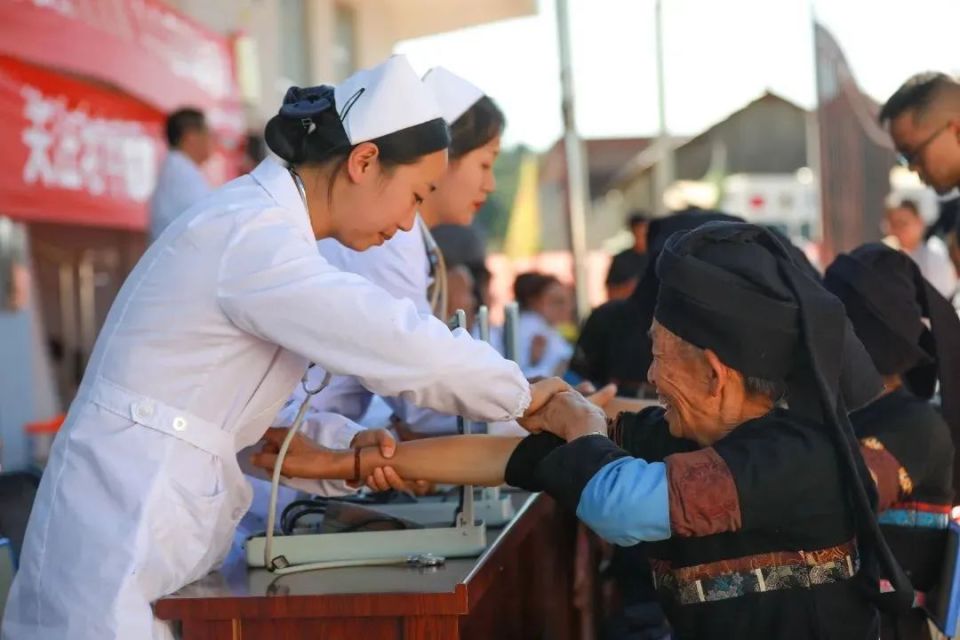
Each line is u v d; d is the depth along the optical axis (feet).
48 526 7.00
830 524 6.60
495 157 10.59
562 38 24.02
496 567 7.68
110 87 23.21
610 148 74.49
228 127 29.22
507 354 10.13
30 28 19.60
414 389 7.08
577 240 24.43
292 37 35.09
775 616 6.61
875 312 9.50
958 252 13.15
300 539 7.63
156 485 6.95
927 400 10.47
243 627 6.86
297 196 7.32
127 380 7.08
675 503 6.43
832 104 23.47
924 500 8.84
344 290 6.95
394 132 7.26
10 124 20.07
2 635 7.08
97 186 22.99
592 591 12.13
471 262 16.58
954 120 11.69
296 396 8.84
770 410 6.79
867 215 24.00
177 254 7.09
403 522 8.00
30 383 22.13
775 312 6.43
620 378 13.04
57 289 27.55
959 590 8.38
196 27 27.14
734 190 61.46
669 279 6.64
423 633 6.70
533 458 7.46
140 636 6.75
